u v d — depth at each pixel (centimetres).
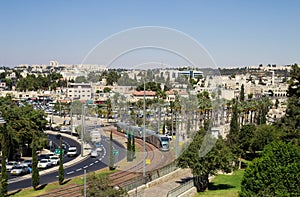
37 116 7169
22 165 5566
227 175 5534
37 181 4278
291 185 3198
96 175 2802
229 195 4244
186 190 4062
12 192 4166
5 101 10081
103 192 2575
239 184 4903
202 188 4450
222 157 4109
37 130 6956
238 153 5856
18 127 6531
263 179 3300
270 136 5925
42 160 5828
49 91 19138
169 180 4134
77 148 7531
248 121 12369
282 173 3238
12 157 6319
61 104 13025
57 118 12550
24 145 6944
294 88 5766
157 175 3800
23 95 18362
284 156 3319
